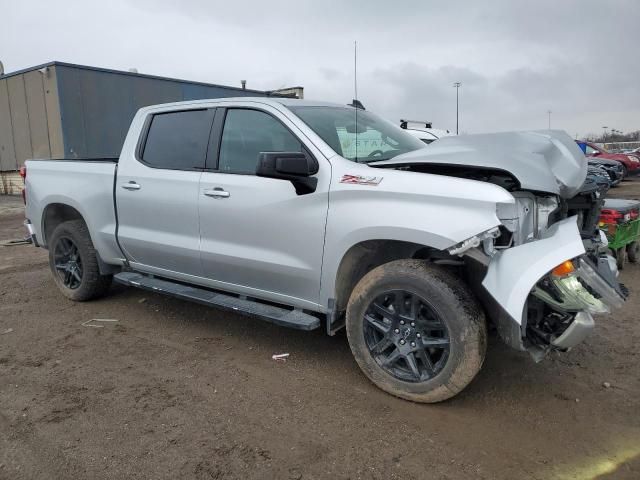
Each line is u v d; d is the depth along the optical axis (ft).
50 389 11.86
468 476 8.79
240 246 13.10
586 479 8.69
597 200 13.43
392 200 10.66
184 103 14.89
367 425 10.30
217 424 10.36
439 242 10.06
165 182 14.53
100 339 14.93
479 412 10.77
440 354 11.10
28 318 16.79
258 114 13.20
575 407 10.97
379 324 11.26
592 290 10.01
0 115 63.36
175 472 8.91
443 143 11.84
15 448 9.61
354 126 13.52
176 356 13.67
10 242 31.19
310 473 8.88
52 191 17.85
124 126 60.13
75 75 55.57
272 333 15.20
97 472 8.91
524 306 9.58
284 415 10.68
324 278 11.82
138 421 10.47
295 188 11.90
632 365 12.91
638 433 10.01
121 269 17.60
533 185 10.20
